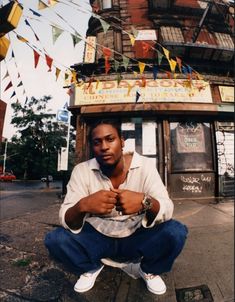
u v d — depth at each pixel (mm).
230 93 7707
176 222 1588
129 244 1673
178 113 7277
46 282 1896
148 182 1583
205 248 2637
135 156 1678
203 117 7578
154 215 1383
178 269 2121
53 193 10062
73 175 1680
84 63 7723
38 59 2551
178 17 8656
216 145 7453
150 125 7488
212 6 8625
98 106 7281
